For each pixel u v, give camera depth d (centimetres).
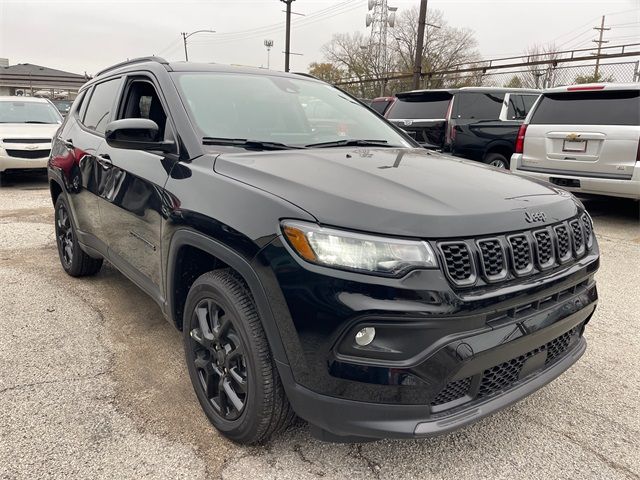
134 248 318
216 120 293
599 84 697
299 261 196
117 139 286
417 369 189
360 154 283
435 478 226
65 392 282
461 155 941
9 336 349
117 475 221
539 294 215
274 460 233
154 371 308
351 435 203
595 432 261
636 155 649
